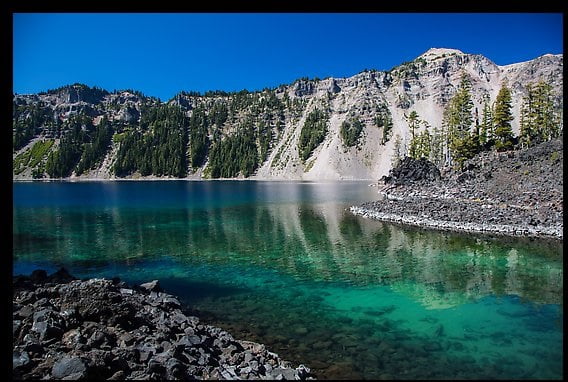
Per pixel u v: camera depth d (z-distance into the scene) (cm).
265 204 7450
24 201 8400
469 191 5881
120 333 1484
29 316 1494
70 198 9256
